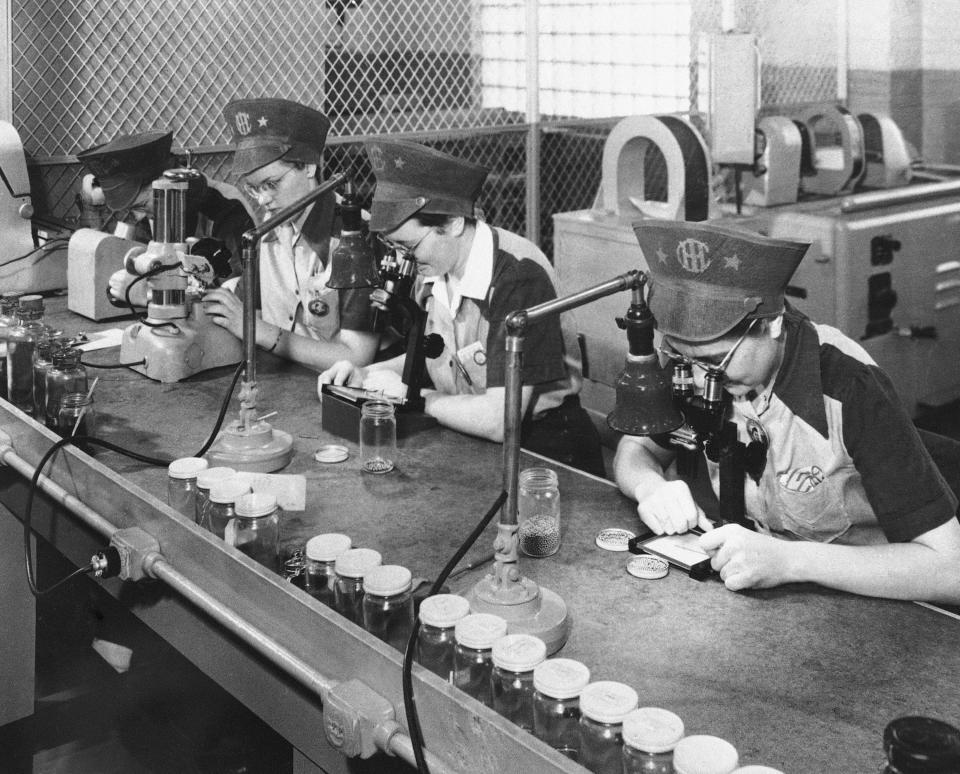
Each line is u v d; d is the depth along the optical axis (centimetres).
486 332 245
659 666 142
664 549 174
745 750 124
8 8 345
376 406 213
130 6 364
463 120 452
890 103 546
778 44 525
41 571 284
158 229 265
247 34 388
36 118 359
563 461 250
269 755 264
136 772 258
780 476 181
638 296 148
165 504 182
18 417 225
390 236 229
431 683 126
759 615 155
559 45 475
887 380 175
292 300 301
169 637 182
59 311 332
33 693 277
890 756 101
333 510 193
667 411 151
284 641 152
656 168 484
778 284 155
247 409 214
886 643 147
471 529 185
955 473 197
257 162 282
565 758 112
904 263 383
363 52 418
